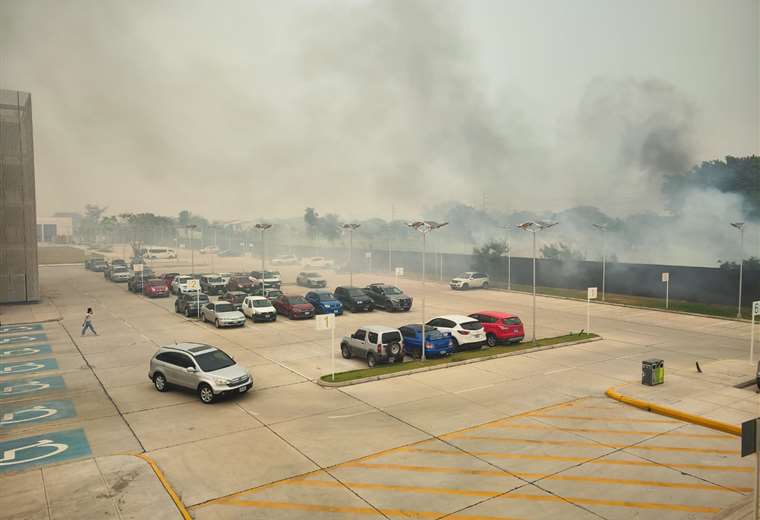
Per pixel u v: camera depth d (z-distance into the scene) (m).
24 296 40.88
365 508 10.16
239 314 30.86
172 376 17.86
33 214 41.19
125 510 10.11
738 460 12.36
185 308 34.75
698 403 16.11
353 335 22.53
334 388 18.39
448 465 12.10
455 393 17.72
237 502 10.42
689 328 30.39
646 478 11.41
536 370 20.75
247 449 13.08
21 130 40.34
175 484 11.22
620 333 28.83
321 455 12.69
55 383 19.39
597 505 10.23
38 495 10.72
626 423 14.88
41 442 13.65
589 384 18.75
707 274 39.28
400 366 21.02
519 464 12.14
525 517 9.80
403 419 15.20
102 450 13.08
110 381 19.62
